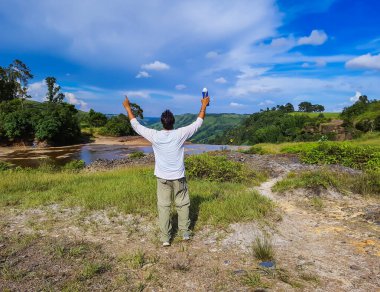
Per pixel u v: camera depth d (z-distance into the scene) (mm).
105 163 22500
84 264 4117
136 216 6238
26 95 82812
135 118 4895
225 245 4840
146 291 3537
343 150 15320
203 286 3627
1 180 10664
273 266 4098
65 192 8664
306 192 8477
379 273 3922
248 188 9875
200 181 10875
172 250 4656
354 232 5469
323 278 3795
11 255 4414
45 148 46688
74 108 91375
